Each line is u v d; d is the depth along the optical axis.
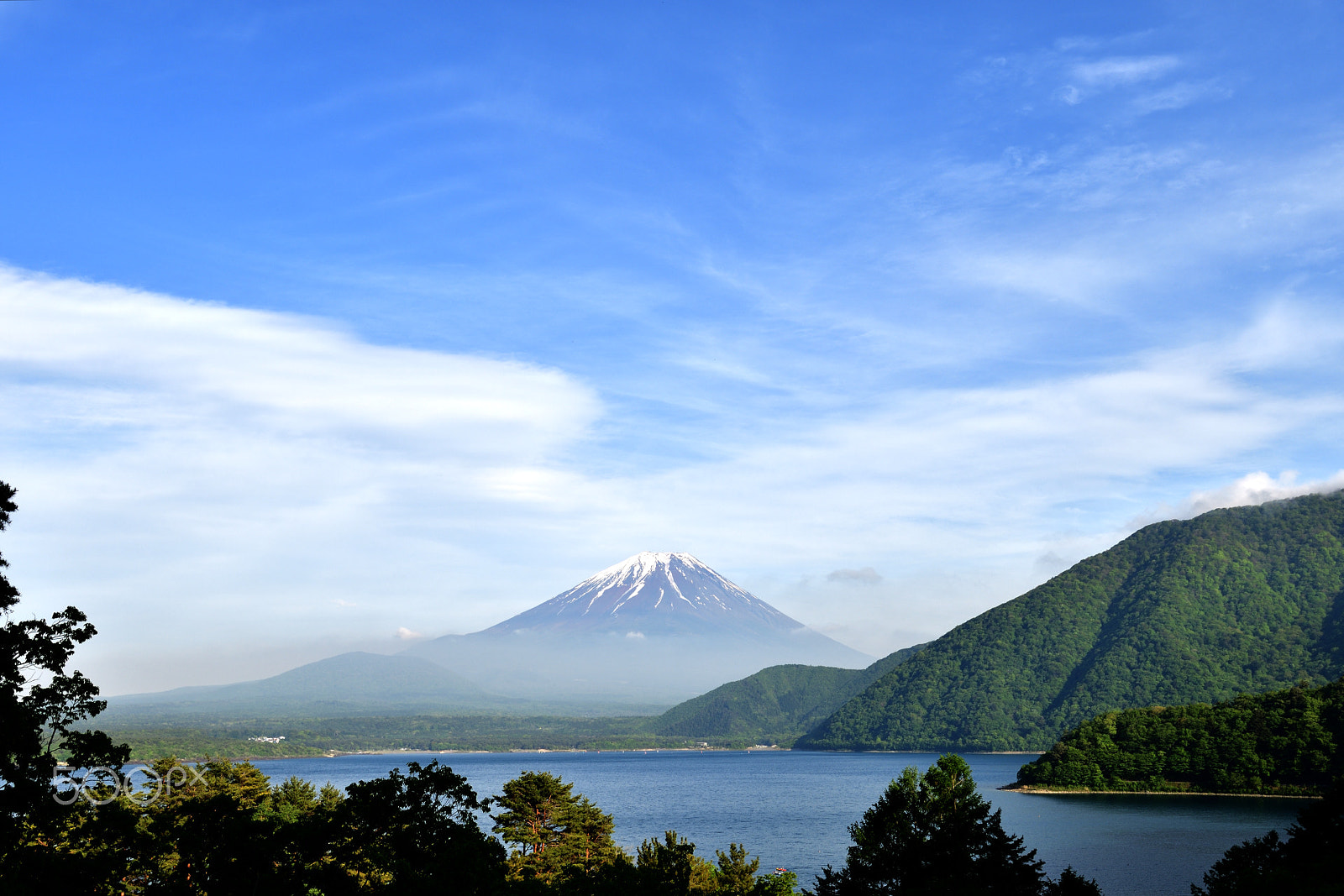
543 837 83.06
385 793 51.31
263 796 88.69
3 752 37.00
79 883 41.72
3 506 40.91
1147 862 119.62
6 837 39.22
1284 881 49.97
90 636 42.44
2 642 39.44
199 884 48.31
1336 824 58.69
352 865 50.78
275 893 46.34
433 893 46.16
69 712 42.03
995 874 57.19
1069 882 56.41
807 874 120.25
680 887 67.69
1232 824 156.25
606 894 52.19
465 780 56.00
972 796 63.03
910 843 60.41
